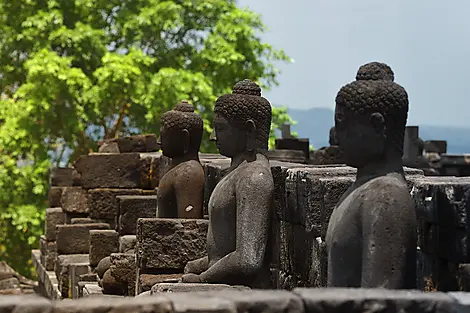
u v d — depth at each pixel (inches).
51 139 1223.5
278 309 231.0
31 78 1146.7
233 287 322.7
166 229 400.8
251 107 346.6
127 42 1219.9
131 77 1131.3
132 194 641.0
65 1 1221.7
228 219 338.6
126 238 516.4
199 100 1164.5
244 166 342.3
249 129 346.3
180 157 449.1
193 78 1157.7
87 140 1237.7
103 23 1259.2
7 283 735.1
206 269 363.6
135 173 640.4
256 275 327.9
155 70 1224.8
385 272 257.4
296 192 354.9
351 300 233.5
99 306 227.1
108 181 642.8
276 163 418.3
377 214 260.5
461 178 329.4
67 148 1253.1
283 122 1266.0
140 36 1210.0
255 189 331.9
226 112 347.3
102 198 641.6
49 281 669.9
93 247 557.3
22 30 1207.6
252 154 346.9
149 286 391.5
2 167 1181.1
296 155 855.7
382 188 263.3
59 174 824.3
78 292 522.9
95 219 644.7
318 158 845.2
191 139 447.2
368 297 234.5
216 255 341.4
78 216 696.4
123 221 542.6
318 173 343.0
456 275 288.7
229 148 348.2
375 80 276.4
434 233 301.0
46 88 1138.7
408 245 259.9
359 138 271.6
